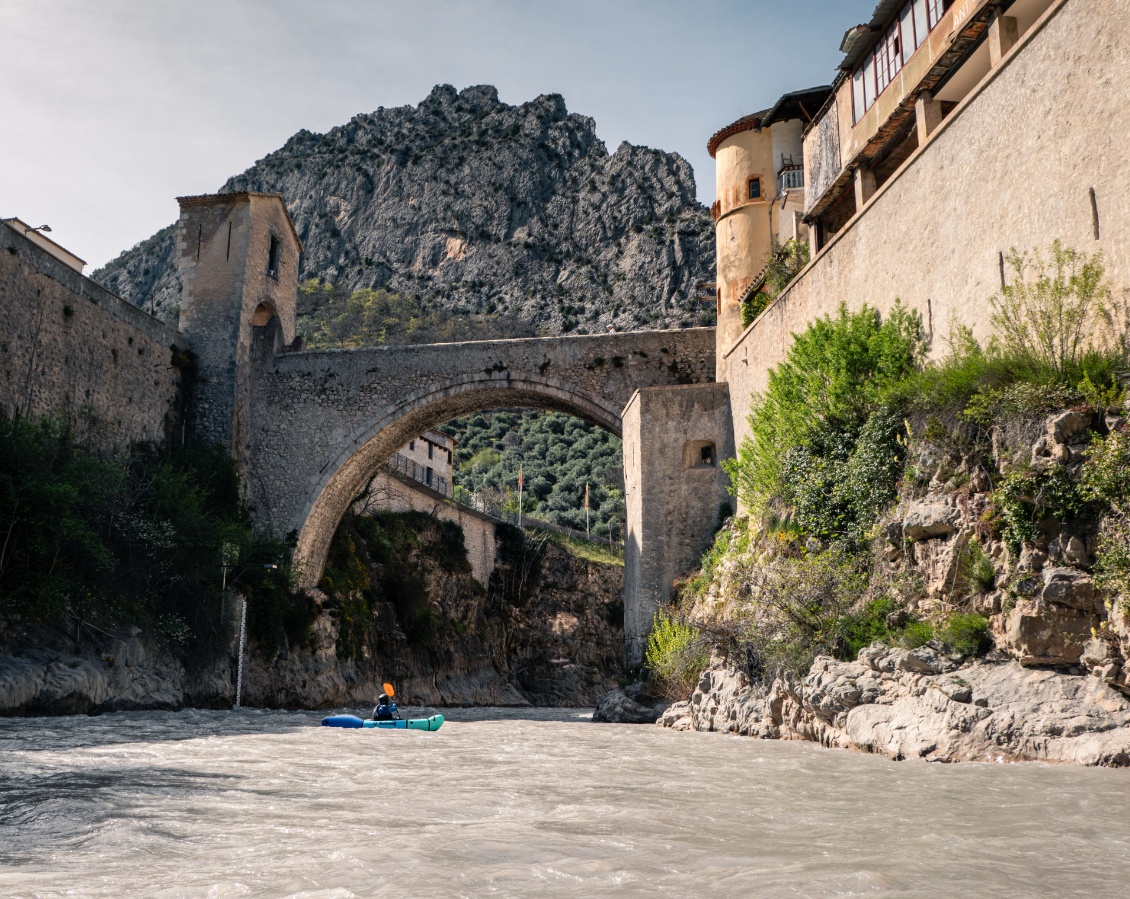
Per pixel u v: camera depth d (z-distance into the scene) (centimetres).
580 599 6381
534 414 12606
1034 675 1198
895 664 1360
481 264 16862
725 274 3425
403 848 606
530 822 723
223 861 571
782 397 2217
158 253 19250
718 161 3562
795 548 1961
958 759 1170
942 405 1537
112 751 1373
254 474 3672
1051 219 1489
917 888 486
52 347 2827
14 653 2212
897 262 1997
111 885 508
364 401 3669
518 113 19475
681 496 2869
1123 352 1318
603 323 14575
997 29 1688
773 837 651
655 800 859
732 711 1847
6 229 2634
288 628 3509
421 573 5222
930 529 1460
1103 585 1155
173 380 3491
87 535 2395
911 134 2139
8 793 895
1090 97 1405
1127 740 1060
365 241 18388
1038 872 526
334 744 1622
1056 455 1254
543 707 5578
